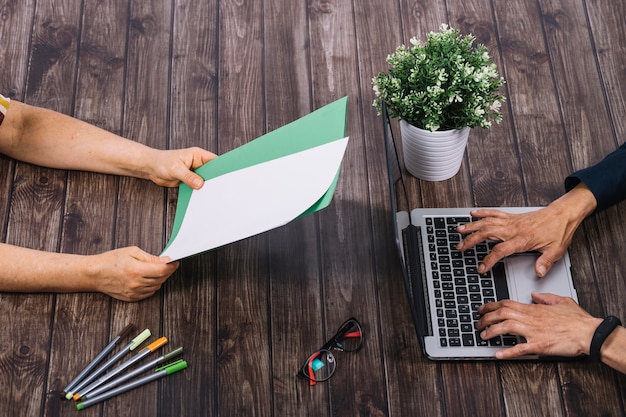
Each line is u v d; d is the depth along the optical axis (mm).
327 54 2090
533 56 2092
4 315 1657
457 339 1579
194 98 2010
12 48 2080
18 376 1593
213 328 1659
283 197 1498
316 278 1724
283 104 2008
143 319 1665
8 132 1780
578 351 1517
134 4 2166
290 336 1651
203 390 1588
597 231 1776
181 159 1750
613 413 1559
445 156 1751
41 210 1811
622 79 2049
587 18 2160
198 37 2115
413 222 1729
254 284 1714
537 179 1874
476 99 1625
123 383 1586
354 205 1829
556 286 1646
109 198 1829
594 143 1935
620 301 1694
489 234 1659
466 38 1678
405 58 1650
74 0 2170
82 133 1812
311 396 1584
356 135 1943
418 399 1580
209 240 1525
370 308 1686
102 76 2039
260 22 2145
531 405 1568
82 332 1647
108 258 1621
